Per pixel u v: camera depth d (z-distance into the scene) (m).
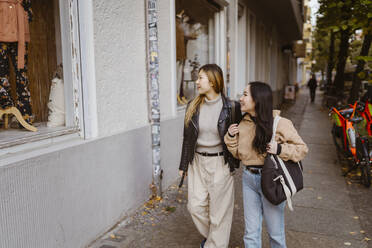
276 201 2.22
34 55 3.04
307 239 3.34
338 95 13.90
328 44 27.42
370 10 6.19
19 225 2.33
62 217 2.74
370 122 5.15
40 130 2.88
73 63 3.09
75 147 2.88
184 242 3.26
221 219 2.73
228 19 7.57
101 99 3.32
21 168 2.33
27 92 2.89
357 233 3.46
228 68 7.64
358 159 5.02
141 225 3.61
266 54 14.96
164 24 4.76
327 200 4.39
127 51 3.79
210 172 2.70
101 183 3.28
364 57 6.63
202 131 2.70
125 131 3.70
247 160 2.41
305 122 12.03
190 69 6.37
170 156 4.91
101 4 3.29
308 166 6.05
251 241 2.49
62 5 3.07
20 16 2.79
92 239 3.18
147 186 4.26
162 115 4.78
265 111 2.26
